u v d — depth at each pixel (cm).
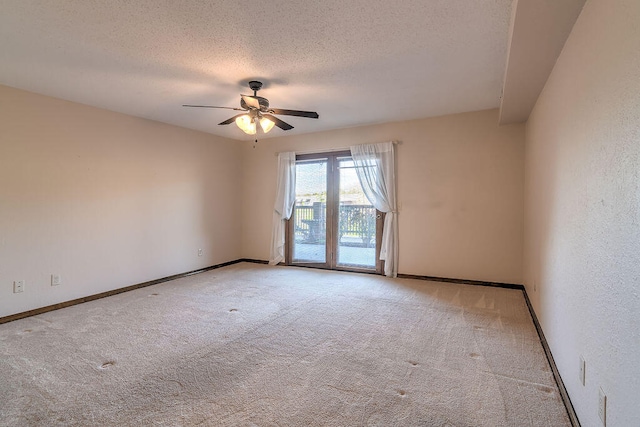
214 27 217
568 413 172
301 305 352
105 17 204
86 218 373
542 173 279
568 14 176
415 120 462
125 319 310
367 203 507
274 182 580
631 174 110
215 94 346
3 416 169
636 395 104
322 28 218
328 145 525
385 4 192
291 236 567
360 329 286
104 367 220
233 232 591
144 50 248
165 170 467
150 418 168
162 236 463
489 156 421
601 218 138
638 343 103
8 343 257
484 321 303
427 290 407
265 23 212
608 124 131
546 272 255
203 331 282
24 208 323
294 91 340
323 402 182
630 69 111
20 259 320
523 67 240
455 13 201
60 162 350
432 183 454
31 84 312
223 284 442
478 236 430
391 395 188
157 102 370
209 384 200
